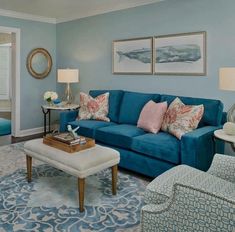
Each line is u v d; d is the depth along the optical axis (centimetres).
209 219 134
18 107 523
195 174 196
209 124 325
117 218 230
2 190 279
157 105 340
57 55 570
